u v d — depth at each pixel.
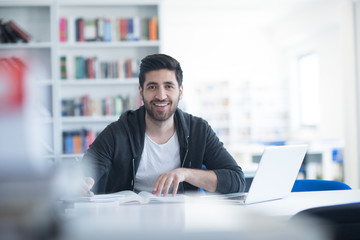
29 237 0.40
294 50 8.78
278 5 7.27
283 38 8.69
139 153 1.80
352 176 4.45
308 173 5.20
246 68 9.27
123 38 4.12
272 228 0.53
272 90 9.19
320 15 7.07
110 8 4.33
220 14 7.86
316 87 8.22
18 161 0.40
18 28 3.93
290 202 1.40
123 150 1.81
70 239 0.44
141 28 4.16
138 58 4.32
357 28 4.42
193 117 1.94
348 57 4.50
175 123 1.85
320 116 7.72
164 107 1.69
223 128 9.19
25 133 0.40
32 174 0.41
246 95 9.22
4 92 0.39
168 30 9.01
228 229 0.52
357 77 4.41
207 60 9.17
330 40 7.27
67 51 4.23
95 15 4.31
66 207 1.04
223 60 9.21
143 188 1.83
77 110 4.12
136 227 0.53
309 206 1.31
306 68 8.65
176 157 1.84
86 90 4.26
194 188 1.81
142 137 1.81
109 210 1.05
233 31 9.21
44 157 0.43
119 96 4.19
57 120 4.00
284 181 1.44
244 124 9.16
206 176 1.54
